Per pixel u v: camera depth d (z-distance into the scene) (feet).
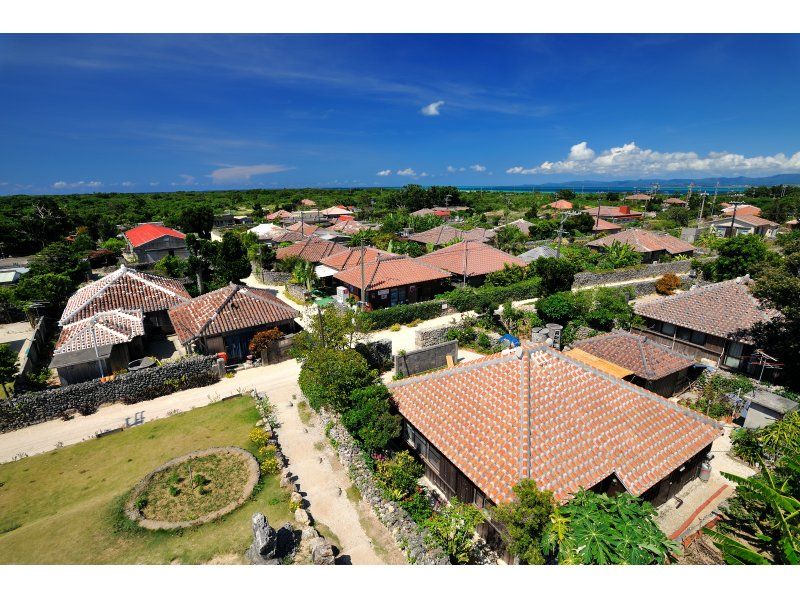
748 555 36.65
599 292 123.95
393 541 46.57
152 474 57.47
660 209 435.12
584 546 37.04
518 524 40.32
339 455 61.05
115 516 50.06
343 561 43.68
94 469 61.52
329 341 85.66
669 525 54.24
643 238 198.18
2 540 47.19
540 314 120.88
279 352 99.86
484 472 47.88
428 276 146.41
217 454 61.77
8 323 124.67
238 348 100.68
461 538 44.68
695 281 160.25
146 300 111.96
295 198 553.64
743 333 88.58
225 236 149.28
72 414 77.36
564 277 138.41
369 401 60.80
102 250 211.41
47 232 240.94
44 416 75.66
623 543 37.06
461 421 55.52
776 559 42.91
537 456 47.65
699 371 88.22
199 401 81.61
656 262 193.98
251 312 102.83
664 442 52.85
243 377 92.27
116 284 113.60
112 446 67.10
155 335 113.50
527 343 62.44
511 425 51.13
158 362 92.99
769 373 87.30
